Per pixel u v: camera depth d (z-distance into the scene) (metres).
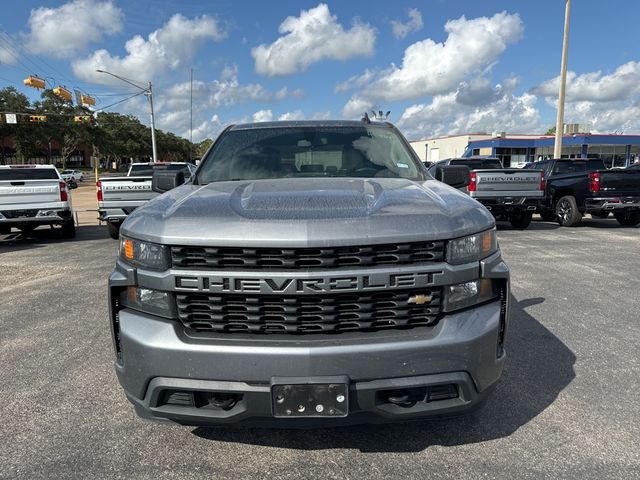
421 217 2.31
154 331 2.29
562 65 18.84
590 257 8.25
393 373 2.20
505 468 2.51
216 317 2.27
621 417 3.00
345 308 2.26
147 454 2.68
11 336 4.61
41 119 40.44
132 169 15.13
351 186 2.89
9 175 12.06
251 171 3.52
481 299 2.41
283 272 2.20
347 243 2.18
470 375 2.29
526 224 12.48
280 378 2.17
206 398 2.29
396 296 2.28
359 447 2.71
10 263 8.49
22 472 2.52
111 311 2.46
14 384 3.55
